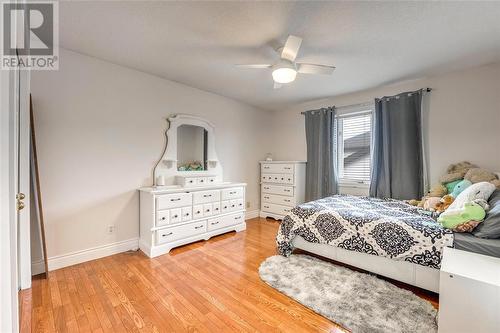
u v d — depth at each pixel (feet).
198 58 8.36
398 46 7.38
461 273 4.32
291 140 15.26
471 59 8.27
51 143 7.47
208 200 10.57
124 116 9.12
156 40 7.14
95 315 5.43
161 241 8.91
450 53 7.84
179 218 9.48
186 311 5.62
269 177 14.65
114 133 8.86
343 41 7.09
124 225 9.17
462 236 5.69
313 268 7.70
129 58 8.39
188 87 11.27
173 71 9.55
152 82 9.93
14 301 3.61
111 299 6.04
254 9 5.64
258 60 8.48
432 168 9.97
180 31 6.63
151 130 9.95
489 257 5.01
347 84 10.84
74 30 6.58
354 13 5.76
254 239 10.77
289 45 6.42
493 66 8.61
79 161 8.04
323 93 12.26
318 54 7.93
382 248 6.69
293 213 8.79
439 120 9.79
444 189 8.77
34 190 7.16
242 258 8.64
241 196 12.15
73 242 7.95
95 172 8.41
